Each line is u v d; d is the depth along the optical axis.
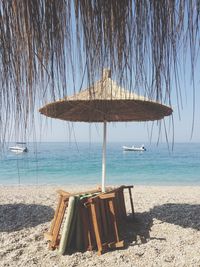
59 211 6.30
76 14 1.09
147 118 6.98
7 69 1.13
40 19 1.08
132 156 61.03
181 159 54.75
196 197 11.83
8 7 1.08
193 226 7.14
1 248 6.36
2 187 19.62
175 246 6.16
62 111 5.28
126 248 6.10
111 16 1.10
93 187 20.89
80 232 6.02
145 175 33.25
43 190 16.44
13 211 9.10
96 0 1.09
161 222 7.44
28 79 1.12
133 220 7.56
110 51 1.10
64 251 5.93
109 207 6.35
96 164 44.75
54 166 41.75
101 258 5.73
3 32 1.10
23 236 6.99
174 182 27.34
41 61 1.10
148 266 5.44
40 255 5.94
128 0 1.11
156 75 1.14
